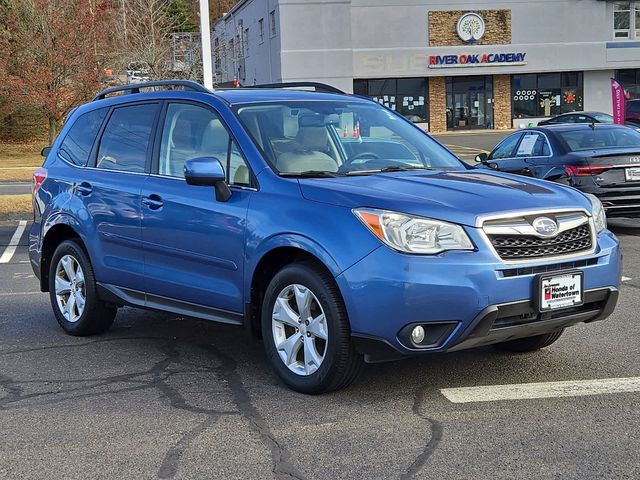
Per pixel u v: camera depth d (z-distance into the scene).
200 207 5.36
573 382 5.00
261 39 45.31
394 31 43.47
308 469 3.77
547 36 44.94
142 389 5.11
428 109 45.06
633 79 46.78
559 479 3.58
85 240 6.39
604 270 4.73
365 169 5.43
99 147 6.61
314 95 6.05
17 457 4.01
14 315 7.60
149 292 5.88
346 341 4.56
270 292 4.96
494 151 13.30
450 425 4.29
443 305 4.26
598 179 10.80
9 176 25.94
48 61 30.45
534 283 4.42
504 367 5.37
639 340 6.04
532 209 4.53
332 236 4.53
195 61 30.03
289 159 5.26
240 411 4.62
